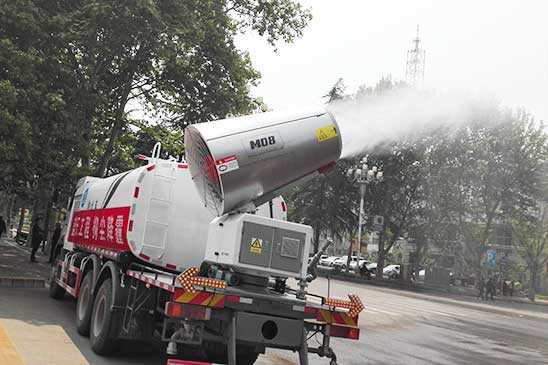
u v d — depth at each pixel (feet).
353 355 33.83
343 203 170.19
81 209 39.91
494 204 156.04
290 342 21.06
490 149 143.23
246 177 21.38
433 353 38.42
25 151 52.39
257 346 21.68
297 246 21.50
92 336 27.12
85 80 60.39
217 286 20.34
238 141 21.26
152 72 70.85
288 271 21.33
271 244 21.16
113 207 29.81
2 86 48.55
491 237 181.57
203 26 67.72
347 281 145.89
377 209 167.94
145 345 29.89
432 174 147.33
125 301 25.88
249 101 75.00
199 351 29.04
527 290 208.64
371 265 211.20
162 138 76.89
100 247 31.63
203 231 27.63
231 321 20.49
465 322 67.51
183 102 73.46
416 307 83.05
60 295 43.57
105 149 80.69
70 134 57.67
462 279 189.78
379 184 162.61
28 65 51.78
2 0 52.54
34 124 53.98
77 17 58.54
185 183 27.76
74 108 59.67
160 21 59.16
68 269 38.40
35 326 31.14
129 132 81.66
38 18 55.21
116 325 25.68
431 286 157.07
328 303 22.07
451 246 169.37
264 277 21.80
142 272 25.63
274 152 21.57
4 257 75.31
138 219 26.66
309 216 169.37
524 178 146.72
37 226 72.59
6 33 54.80
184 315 19.94
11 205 165.99
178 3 62.34
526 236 163.73
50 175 61.57
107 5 55.77
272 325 20.86
